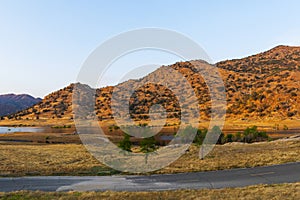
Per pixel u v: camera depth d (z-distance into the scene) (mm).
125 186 14680
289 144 28234
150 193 12641
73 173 18766
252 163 19875
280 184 13453
